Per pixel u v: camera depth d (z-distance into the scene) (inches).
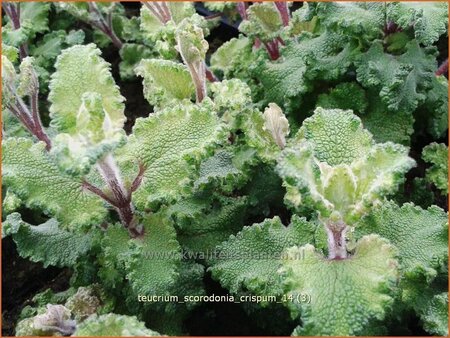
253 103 12.7
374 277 7.7
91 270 10.2
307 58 11.8
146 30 12.9
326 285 7.8
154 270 8.9
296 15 12.9
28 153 8.9
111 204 9.1
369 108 11.9
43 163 8.9
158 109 11.0
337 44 12.1
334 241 8.1
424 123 12.7
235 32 16.5
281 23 13.5
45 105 14.6
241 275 9.1
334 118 8.8
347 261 8.1
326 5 11.3
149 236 9.3
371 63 11.2
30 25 14.2
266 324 10.2
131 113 15.4
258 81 13.4
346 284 7.8
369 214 9.2
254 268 9.2
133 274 8.8
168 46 11.3
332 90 11.9
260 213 11.3
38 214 12.3
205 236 10.5
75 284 10.4
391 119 11.7
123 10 16.7
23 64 9.6
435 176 11.9
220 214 10.6
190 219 9.8
